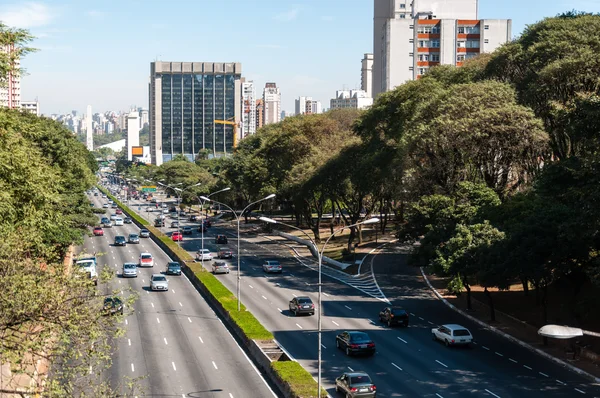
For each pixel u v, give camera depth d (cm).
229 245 13025
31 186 4416
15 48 4219
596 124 5844
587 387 4600
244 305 7450
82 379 4581
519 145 7544
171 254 11631
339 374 4925
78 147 11269
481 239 6341
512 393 4472
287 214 18188
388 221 14800
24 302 2834
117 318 3281
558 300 6994
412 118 8694
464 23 17862
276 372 4662
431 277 9069
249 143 19912
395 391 4519
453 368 5091
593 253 6016
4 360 2834
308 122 13725
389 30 17900
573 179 6097
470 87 8156
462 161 7794
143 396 4366
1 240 3088
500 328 6328
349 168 10862
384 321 6650
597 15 8931
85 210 9544
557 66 7575
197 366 5122
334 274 9694
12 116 4538
